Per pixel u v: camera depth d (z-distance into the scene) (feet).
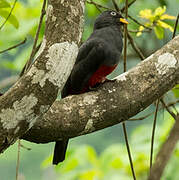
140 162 41.29
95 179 41.68
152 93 22.88
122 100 22.41
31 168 88.22
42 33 38.24
